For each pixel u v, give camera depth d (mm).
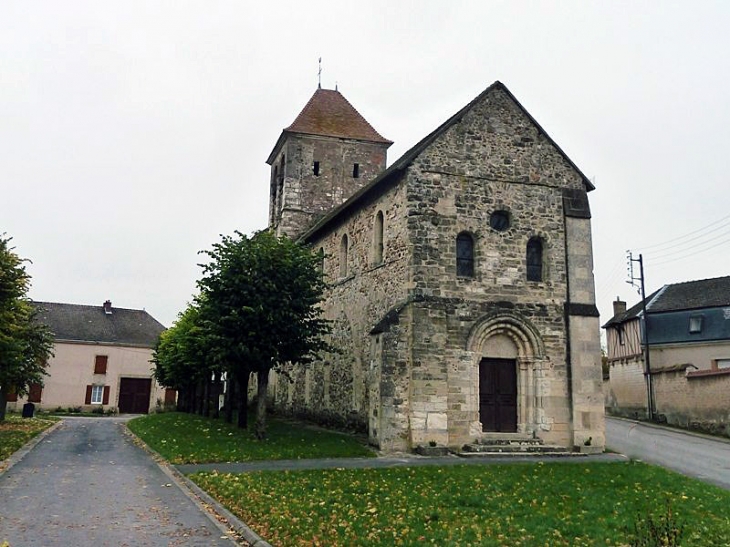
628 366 37250
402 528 9281
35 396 46906
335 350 20578
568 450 18344
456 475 13609
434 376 17688
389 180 19719
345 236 24141
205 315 18953
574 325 19172
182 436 20016
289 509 10125
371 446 17750
